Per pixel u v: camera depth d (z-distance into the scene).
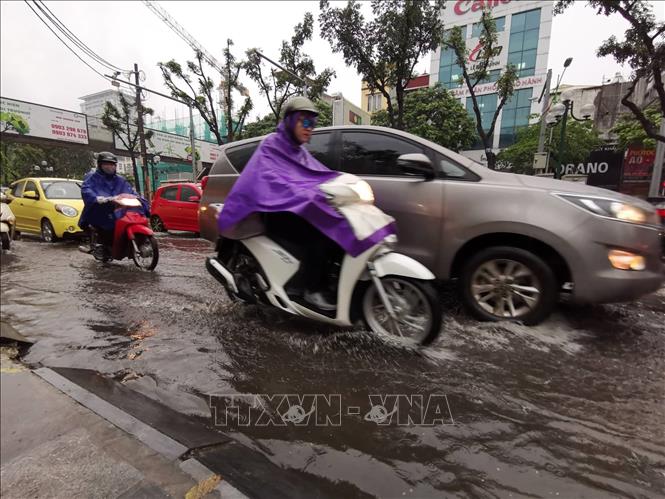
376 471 1.69
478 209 3.09
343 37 12.63
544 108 16.09
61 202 8.35
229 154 4.48
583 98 28.66
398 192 3.42
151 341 3.05
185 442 1.80
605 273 2.75
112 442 1.81
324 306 2.79
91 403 2.15
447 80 32.81
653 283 2.80
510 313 3.08
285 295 2.86
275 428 1.99
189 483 1.53
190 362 2.69
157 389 2.38
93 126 28.20
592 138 24.14
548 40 29.11
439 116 22.62
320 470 1.70
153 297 4.18
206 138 45.81
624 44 9.82
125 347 2.96
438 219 3.24
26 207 8.80
